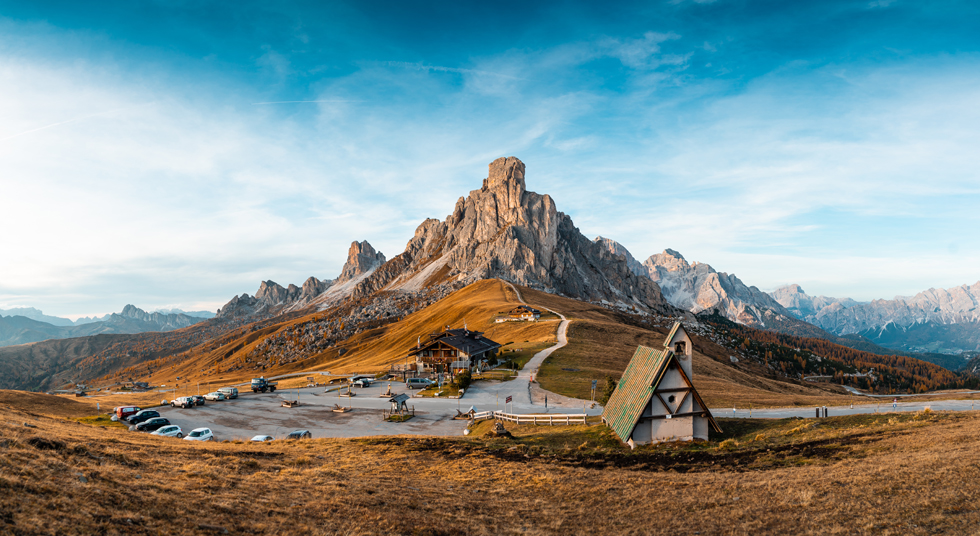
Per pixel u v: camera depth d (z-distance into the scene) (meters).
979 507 18.62
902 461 25.28
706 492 24.61
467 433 53.38
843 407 55.75
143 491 18.81
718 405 58.69
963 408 52.81
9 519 13.66
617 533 20.30
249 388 111.75
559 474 29.64
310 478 25.84
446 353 102.81
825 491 22.61
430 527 20.14
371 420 63.91
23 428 24.53
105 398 104.25
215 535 16.53
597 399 68.00
